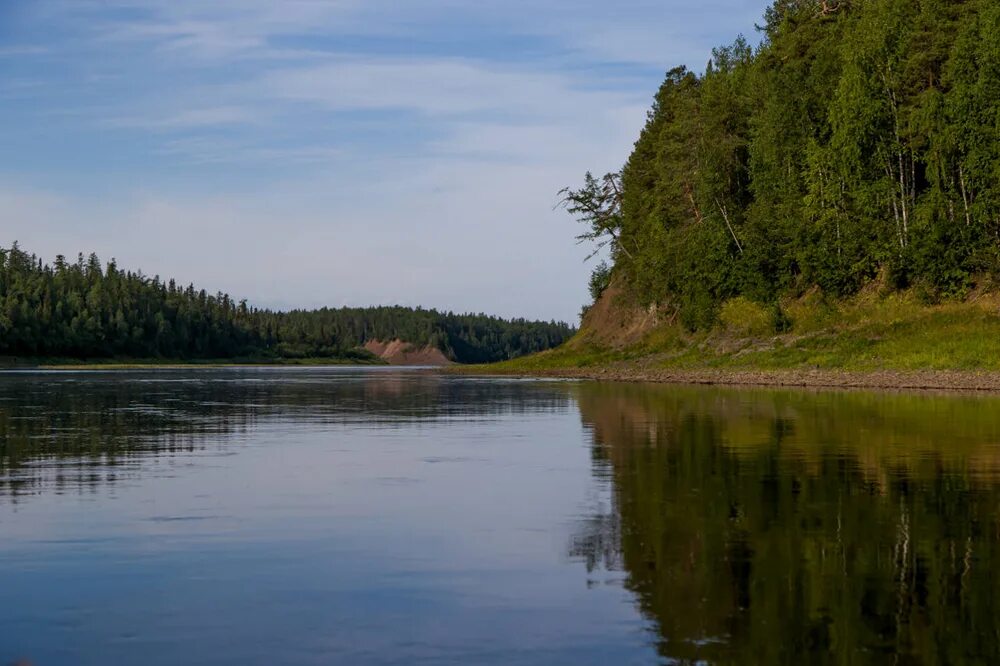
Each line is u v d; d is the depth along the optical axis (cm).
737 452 1988
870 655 726
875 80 6925
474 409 3616
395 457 2000
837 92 7012
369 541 1133
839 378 5322
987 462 1798
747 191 8612
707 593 895
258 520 1270
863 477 1609
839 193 6975
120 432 2600
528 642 760
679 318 8406
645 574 967
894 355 5516
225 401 4288
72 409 3641
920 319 5981
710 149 8156
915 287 6303
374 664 714
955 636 768
